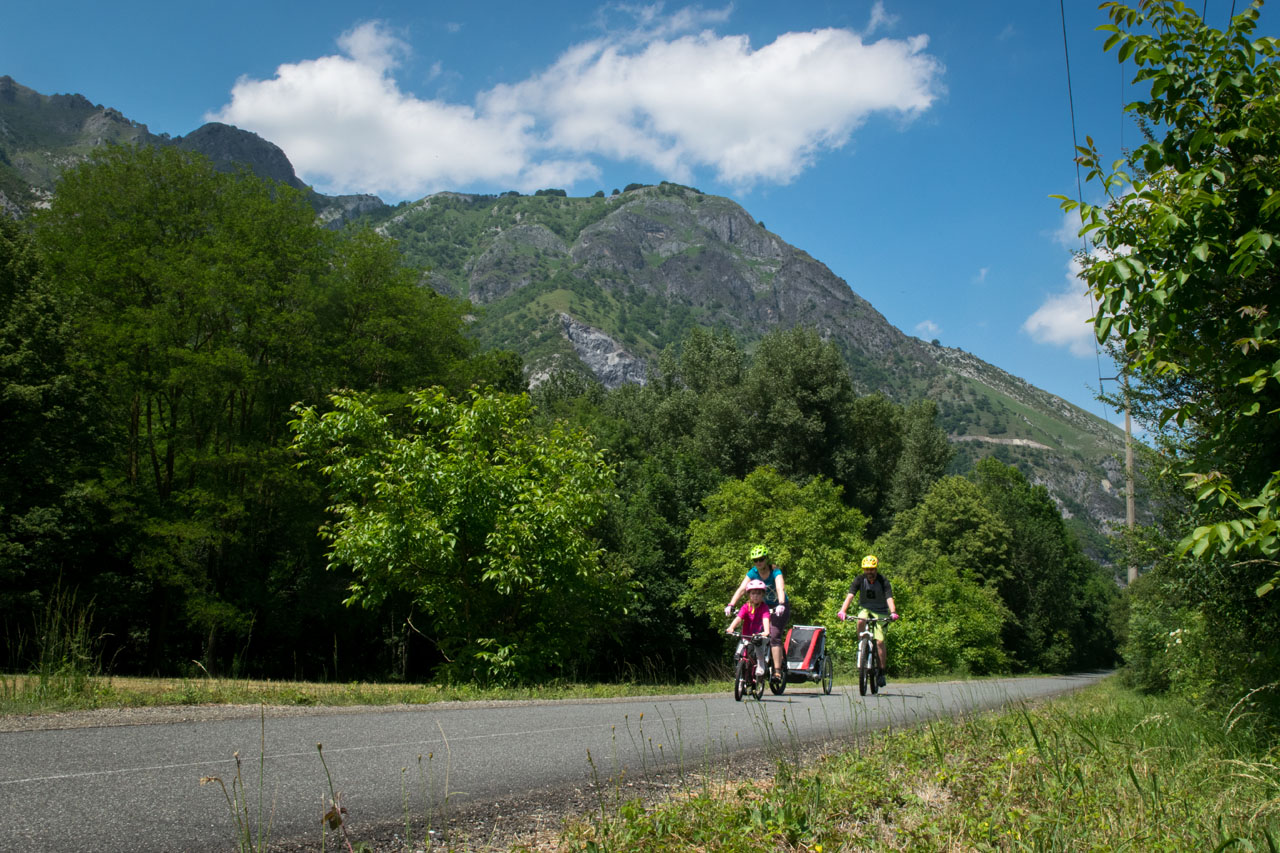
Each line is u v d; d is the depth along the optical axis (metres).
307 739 5.79
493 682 13.72
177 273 27.69
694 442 54.19
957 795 4.52
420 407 15.84
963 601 43.88
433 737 6.20
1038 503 76.00
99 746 5.00
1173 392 8.51
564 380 80.75
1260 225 5.15
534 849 3.52
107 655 28.34
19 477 23.95
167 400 30.58
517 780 4.88
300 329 29.84
